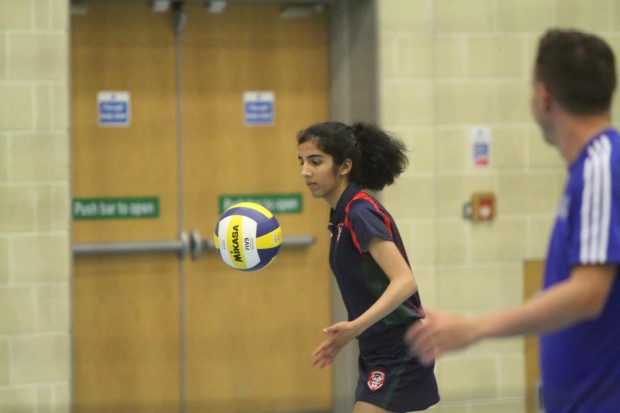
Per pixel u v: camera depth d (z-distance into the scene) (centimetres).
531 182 1217
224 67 1211
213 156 1212
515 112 1208
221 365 1228
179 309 1209
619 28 1228
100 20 1159
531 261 1224
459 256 1201
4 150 1058
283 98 1235
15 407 1073
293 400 1249
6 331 1068
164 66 1188
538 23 1205
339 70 1225
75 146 1157
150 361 1202
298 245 1245
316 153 712
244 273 1231
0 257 1062
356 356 1209
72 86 1154
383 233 670
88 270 1173
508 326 364
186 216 1204
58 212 1073
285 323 1249
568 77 399
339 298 1248
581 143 404
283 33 1230
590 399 413
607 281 373
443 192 1192
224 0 1177
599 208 381
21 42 1055
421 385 705
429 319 370
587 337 407
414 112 1177
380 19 1160
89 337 1177
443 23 1180
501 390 1165
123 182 1178
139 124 1181
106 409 1183
